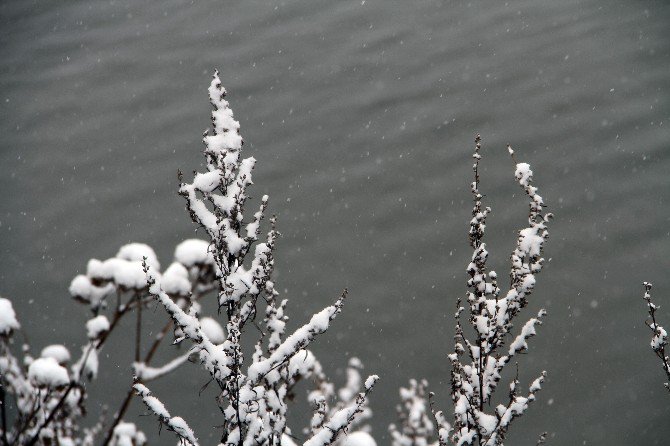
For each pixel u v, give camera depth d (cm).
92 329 389
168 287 377
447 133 2003
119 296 394
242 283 334
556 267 1608
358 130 2058
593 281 1566
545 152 1906
